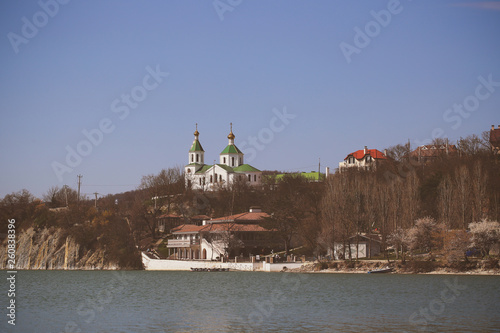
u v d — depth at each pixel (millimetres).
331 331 69500
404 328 70562
